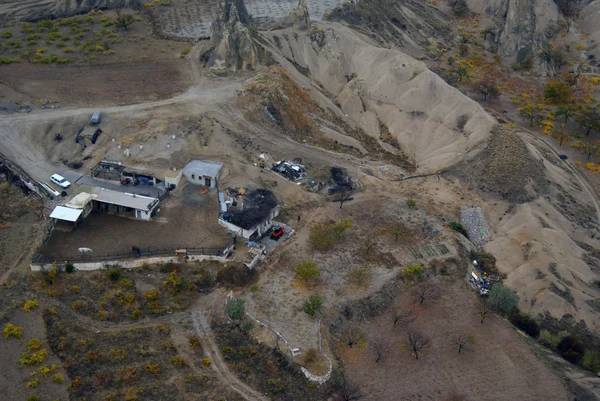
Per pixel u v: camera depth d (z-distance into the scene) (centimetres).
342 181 10788
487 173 11000
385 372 7556
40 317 7238
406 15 17838
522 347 8138
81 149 10550
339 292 8488
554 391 7512
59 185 9656
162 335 7450
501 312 8688
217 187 9994
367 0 17225
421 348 7912
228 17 14475
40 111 11369
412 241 9656
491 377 7656
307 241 9375
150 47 14688
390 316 8381
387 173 11369
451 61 16012
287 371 7312
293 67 13950
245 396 6825
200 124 11200
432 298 8688
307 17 15150
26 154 10338
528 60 16288
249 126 11638
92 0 17350
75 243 8644
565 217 10350
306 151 11481
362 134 12781
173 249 8712
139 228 9075
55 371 6525
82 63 13600
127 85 12662
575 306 8531
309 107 12962
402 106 12750
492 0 18788
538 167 11225
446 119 12238
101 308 7612
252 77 13112
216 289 8338
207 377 6944
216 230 9175
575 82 15575
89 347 6994
